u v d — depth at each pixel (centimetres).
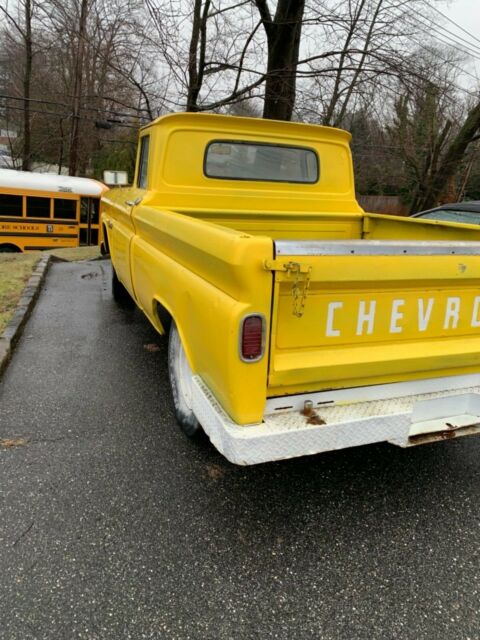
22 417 341
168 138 382
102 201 656
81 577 213
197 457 303
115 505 257
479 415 262
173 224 285
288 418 224
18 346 471
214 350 219
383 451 321
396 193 2912
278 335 212
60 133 2922
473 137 1622
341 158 444
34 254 1040
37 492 264
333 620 198
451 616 202
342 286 218
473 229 341
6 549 225
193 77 1293
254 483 282
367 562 228
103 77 1923
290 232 431
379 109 1312
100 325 542
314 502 269
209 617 197
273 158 418
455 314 251
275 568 223
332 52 1105
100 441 315
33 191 1661
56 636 187
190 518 251
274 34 1140
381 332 235
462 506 270
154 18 820
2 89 3097
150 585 211
